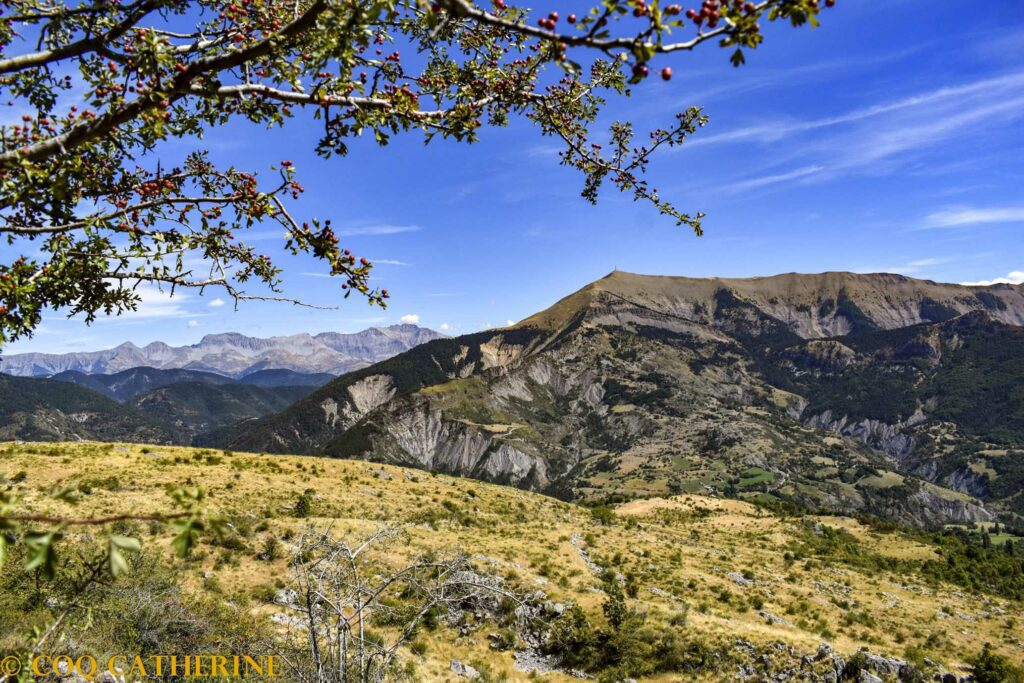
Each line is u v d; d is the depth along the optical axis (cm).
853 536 10094
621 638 2858
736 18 384
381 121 581
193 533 280
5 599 1124
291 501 4734
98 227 658
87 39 561
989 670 3150
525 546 4325
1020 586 7775
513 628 2856
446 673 2214
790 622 3988
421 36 709
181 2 694
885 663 2989
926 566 8275
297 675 779
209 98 540
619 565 4550
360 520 4012
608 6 398
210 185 732
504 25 427
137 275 713
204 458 6069
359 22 482
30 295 666
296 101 556
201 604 1786
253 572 2512
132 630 1250
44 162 572
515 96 722
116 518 270
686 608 3612
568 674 2661
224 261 758
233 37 625
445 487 7569
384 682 925
